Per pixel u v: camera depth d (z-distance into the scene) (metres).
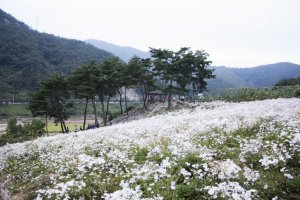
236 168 9.09
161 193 8.55
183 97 61.97
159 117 34.25
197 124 18.16
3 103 120.88
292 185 8.06
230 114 21.53
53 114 54.16
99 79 49.84
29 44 180.00
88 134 24.36
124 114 61.47
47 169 15.58
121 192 8.11
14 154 23.58
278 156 9.78
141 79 58.25
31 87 142.50
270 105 25.56
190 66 54.19
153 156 12.32
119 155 13.04
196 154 10.72
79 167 12.27
